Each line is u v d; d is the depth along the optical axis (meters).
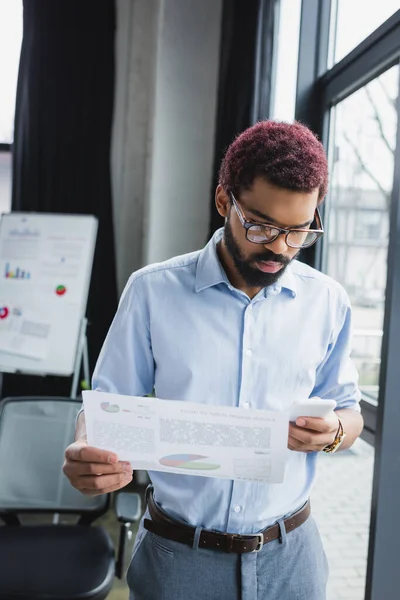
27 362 2.34
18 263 2.43
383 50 1.38
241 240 0.77
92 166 2.99
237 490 0.82
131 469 0.76
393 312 1.09
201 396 0.83
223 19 2.58
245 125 2.00
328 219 1.85
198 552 0.83
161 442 0.73
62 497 1.62
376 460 1.14
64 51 2.90
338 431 0.81
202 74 2.77
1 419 1.70
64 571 1.38
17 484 1.62
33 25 2.87
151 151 2.86
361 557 1.60
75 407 1.74
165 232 2.83
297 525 0.88
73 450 0.75
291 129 0.76
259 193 0.72
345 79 1.65
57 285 2.38
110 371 0.88
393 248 1.09
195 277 0.86
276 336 0.85
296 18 1.93
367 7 1.54
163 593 0.84
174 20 2.72
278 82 1.99
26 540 1.51
